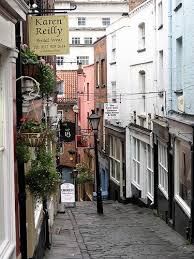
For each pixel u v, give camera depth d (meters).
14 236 7.34
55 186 8.90
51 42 10.66
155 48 20.67
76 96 43.31
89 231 16.31
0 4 6.42
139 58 23.50
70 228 16.97
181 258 12.11
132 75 24.89
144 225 17.88
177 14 16.91
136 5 24.89
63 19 10.67
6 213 7.16
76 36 54.06
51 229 15.76
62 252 12.74
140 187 23.48
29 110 9.72
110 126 28.75
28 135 7.82
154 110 20.89
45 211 12.86
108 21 55.41
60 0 48.22
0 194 6.87
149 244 14.02
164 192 18.69
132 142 25.09
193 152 14.41
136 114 24.19
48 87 10.07
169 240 14.87
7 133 7.21
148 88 22.16
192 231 14.32
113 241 14.43
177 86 17.19
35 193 8.71
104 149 31.19
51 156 9.09
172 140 17.16
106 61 30.03
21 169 8.20
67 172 41.47
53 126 16.91
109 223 18.42
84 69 39.84
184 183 15.85
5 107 7.18
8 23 7.04
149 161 22.02
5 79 7.23
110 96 28.83
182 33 16.14
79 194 37.72
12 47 7.25
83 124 39.53
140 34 23.47
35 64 9.44
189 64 15.27
